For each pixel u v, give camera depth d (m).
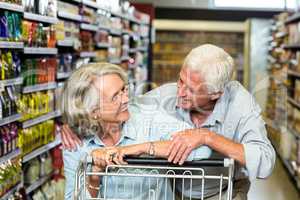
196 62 2.23
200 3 12.20
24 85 3.86
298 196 5.75
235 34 13.03
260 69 11.64
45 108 4.31
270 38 11.34
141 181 2.10
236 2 12.16
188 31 12.97
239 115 2.33
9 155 3.48
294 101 6.87
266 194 5.77
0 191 3.28
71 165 2.14
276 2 11.98
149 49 10.82
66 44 4.85
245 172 2.29
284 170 6.94
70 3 5.30
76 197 1.84
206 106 2.38
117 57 7.69
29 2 3.86
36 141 4.12
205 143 2.03
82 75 2.02
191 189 2.14
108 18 6.94
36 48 3.96
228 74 2.27
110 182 2.08
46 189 4.36
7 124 3.54
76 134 2.13
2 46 3.24
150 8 10.86
